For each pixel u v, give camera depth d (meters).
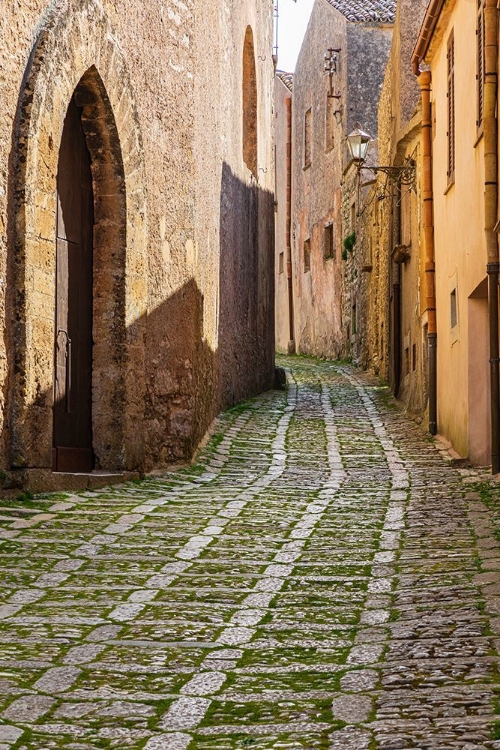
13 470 10.59
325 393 24.09
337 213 36.41
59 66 11.16
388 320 24.91
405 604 6.90
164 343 14.09
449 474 13.50
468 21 14.28
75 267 12.60
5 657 5.71
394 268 22.66
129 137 12.98
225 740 4.54
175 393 14.30
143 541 9.03
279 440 16.92
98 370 12.96
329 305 37.59
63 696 5.12
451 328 15.82
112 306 12.96
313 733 4.57
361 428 18.41
